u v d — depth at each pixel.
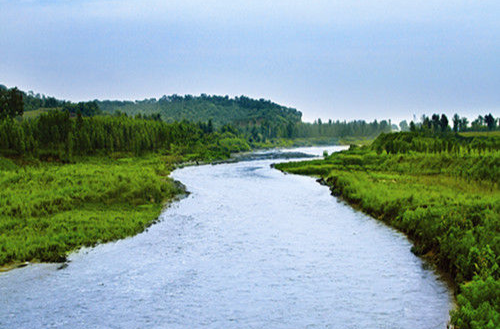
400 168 71.56
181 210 40.81
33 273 22.25
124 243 28.19
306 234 30.61
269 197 49.72
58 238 27.25
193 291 19.83
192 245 27.75
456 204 30.20
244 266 23.42
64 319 16.86
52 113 105.62
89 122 118.06
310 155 162.62
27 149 84.50
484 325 13.23
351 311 17.31
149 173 63.84
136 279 21.44
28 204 34.56
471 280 18.50
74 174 53.53
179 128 178.50
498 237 20.08
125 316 17.12
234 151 192.62
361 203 41.12
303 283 20.69
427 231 25.58
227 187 60.25
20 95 124.12
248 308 17.88
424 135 116.50
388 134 123.00
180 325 16.34
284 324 16.31
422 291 19.06
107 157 103.56
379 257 24.55
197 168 101.19
